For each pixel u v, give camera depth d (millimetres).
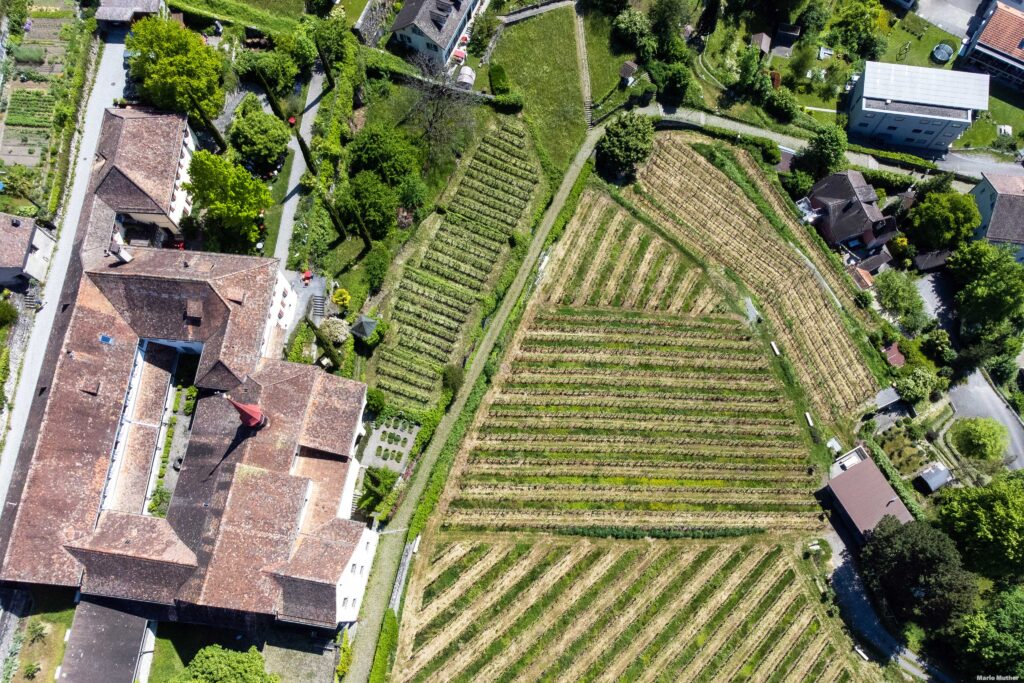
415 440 80188
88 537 66938
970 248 100812
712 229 101625
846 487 85625
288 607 64938
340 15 92125
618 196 100000
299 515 68250
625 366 90875
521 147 98938
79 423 69062
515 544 80875
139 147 77000
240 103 86562
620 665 78188
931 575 76875
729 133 107688
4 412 73312
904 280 102375
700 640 80188
